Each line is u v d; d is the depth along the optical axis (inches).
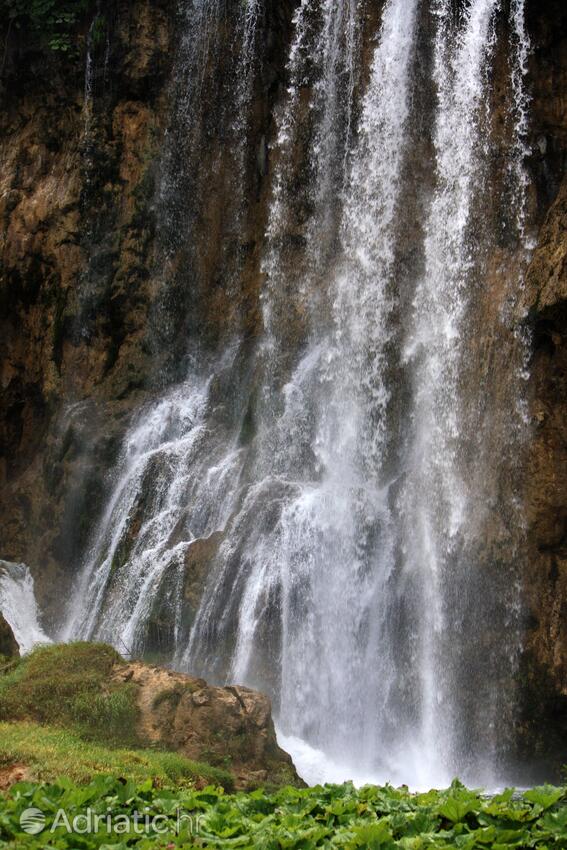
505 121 659.4
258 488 663.8
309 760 549.6
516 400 595.2
